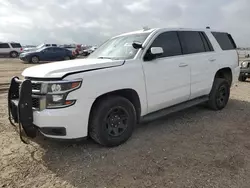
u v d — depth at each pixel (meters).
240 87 9.27
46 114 3.12
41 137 4.05
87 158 3.38
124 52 4.22
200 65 4.96
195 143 3.84
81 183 2.80
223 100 5.76
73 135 3.25
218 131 4.36
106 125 3.54
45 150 3.63
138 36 4.44
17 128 4.27
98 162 3.27
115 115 3.64
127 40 4.54
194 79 4.85
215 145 3.75
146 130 4.42
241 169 3.04
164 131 4.37
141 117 4.07
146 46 4.09
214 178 2.85
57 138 3.22
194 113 5.47
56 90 3.12
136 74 3.80
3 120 4.94
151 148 3.67
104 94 3.57
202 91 5.14
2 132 4.30
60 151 3.59
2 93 7.93
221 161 3.24
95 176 2.94
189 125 4.68
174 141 3.92
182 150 3.59
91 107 3.36
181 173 2.97
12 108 3.69
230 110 5.74
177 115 5.32
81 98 3.21
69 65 3.48
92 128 3.50
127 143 3.84
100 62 3.61
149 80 3.99
